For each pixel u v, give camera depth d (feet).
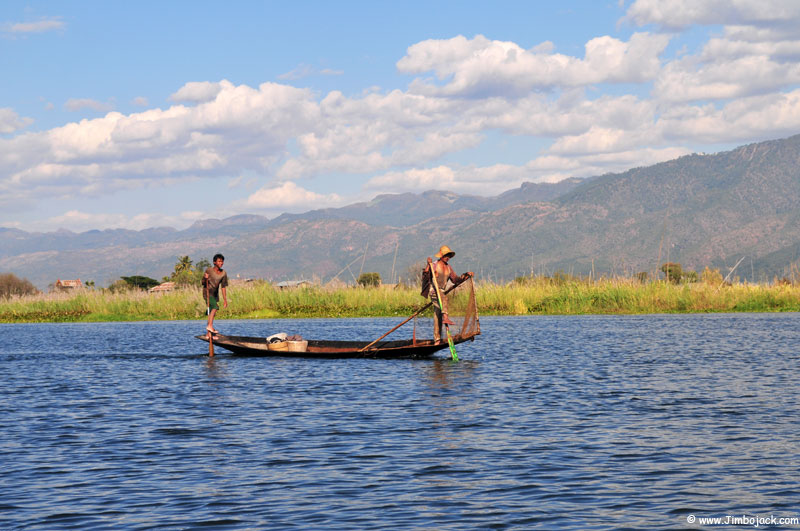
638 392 47.93
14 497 26.94
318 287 148.87
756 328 99.66
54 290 171.22
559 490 27.04
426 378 55.67
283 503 26.00
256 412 42.37
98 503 26.18
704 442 33.78
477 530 23.27
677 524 23.54
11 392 51.16
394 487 27.63
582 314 138.72
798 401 43.88
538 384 52.01
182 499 26.53
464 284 70.03
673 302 143.02
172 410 43.42
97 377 58.90
